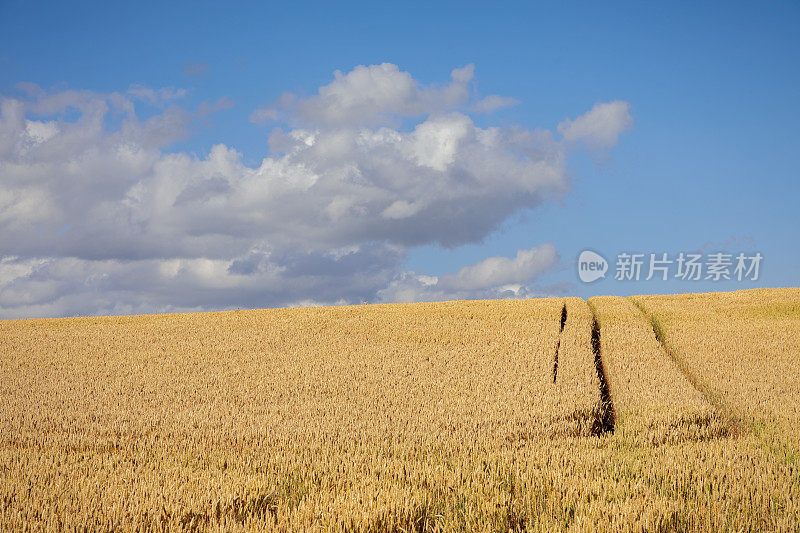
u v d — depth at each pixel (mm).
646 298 44719
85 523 7559
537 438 13133
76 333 35125
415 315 39188
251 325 37250
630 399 16984
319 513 7828
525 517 8016
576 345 26906
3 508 8289
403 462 10711
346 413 16016
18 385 21266
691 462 10461
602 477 9508
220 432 14055
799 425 13703
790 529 7559
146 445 13031
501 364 23391
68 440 13625
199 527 7590
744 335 28875
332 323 36812
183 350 28625
